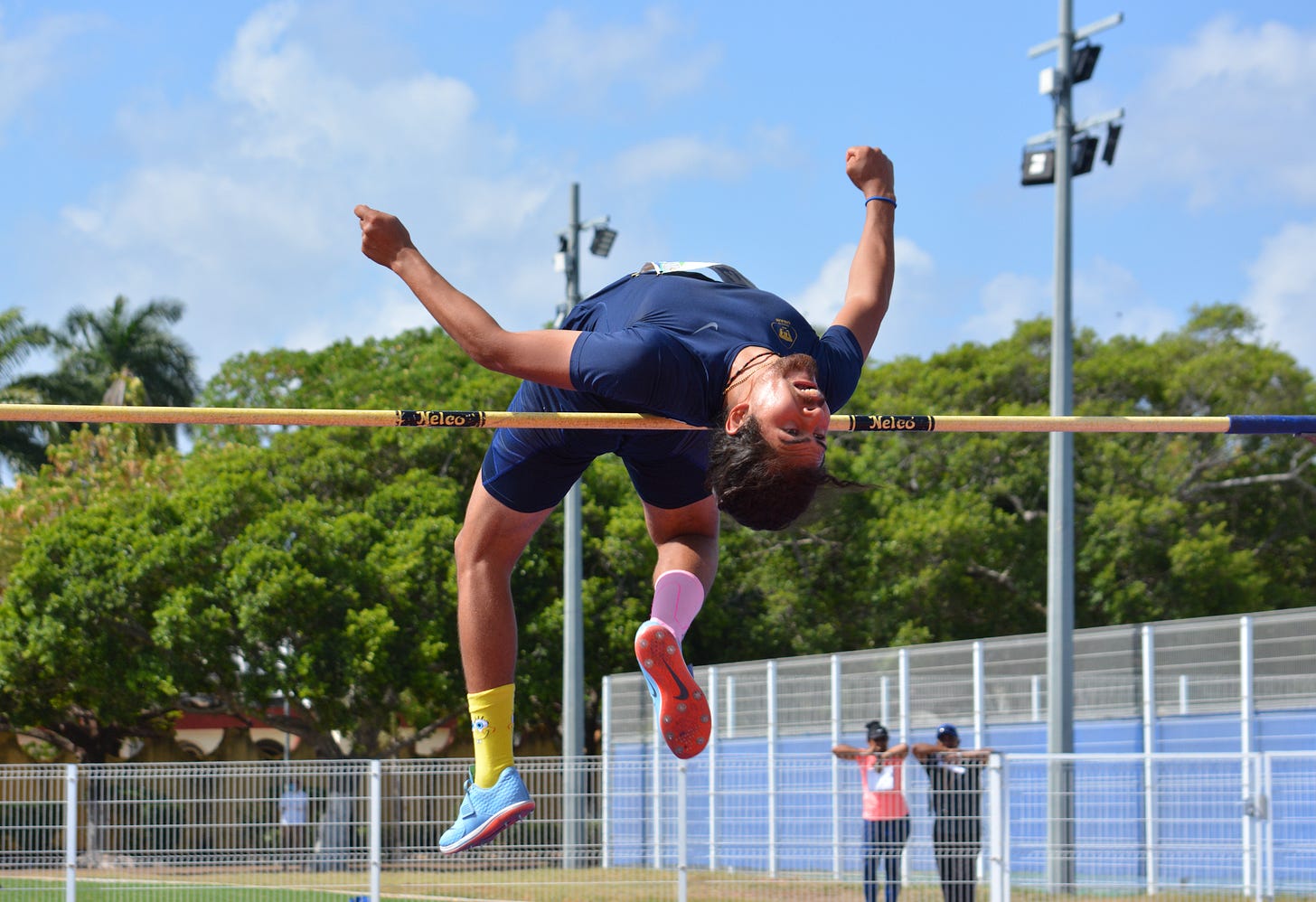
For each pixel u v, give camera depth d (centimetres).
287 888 1279
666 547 423
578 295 2322
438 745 3709
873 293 402
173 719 3148
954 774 1187
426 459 3095
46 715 2880
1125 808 1192
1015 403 3531
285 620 2634
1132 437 3509
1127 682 1703
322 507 2877
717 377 343
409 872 1279
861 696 1952
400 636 2748
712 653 3138
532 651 2894
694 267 382
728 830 1290
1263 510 3606
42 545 2711
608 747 2172
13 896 1280
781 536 3209
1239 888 1131
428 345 3647
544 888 1270
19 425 3622
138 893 1285
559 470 400
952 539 3084
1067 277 1745
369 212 370
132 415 368
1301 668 1498
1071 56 1761
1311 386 3625
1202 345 3850
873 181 423
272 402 3566
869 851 1212
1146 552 3169
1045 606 3203
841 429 393
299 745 3425
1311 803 1148
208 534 2703
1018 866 1188
